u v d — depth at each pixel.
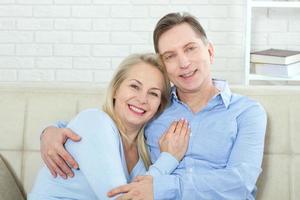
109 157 1.43
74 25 3.27
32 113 1.73
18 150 1.71
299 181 1.64
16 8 3.26
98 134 1.45
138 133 1.65
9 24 3.27
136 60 1.59
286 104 1.68
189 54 1.59
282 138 1.66
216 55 3.25
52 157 1.46
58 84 1.79
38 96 1.75
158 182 1.44
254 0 3.06
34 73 3.31
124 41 3.27
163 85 1.61
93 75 3.30
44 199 1.47
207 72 1.63
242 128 1.58
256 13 3.22
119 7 3.25
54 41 3.28
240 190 1.48
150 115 1.59
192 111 1.67
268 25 3.23
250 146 1.54
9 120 1.72
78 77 3.31
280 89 1.73
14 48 3.29
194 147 1.60
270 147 1.66
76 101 1.74
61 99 1.74
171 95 1.69
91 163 1.42
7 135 1.71
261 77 2.83
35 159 1.70
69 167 1.48
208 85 1.66
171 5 3.23
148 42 3.27
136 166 1.61
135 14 3.25
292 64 2.75
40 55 3.30
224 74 3.26
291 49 3.24
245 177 1.48
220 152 1.58
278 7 3.10
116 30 3.27
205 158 1.59
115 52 3.28
